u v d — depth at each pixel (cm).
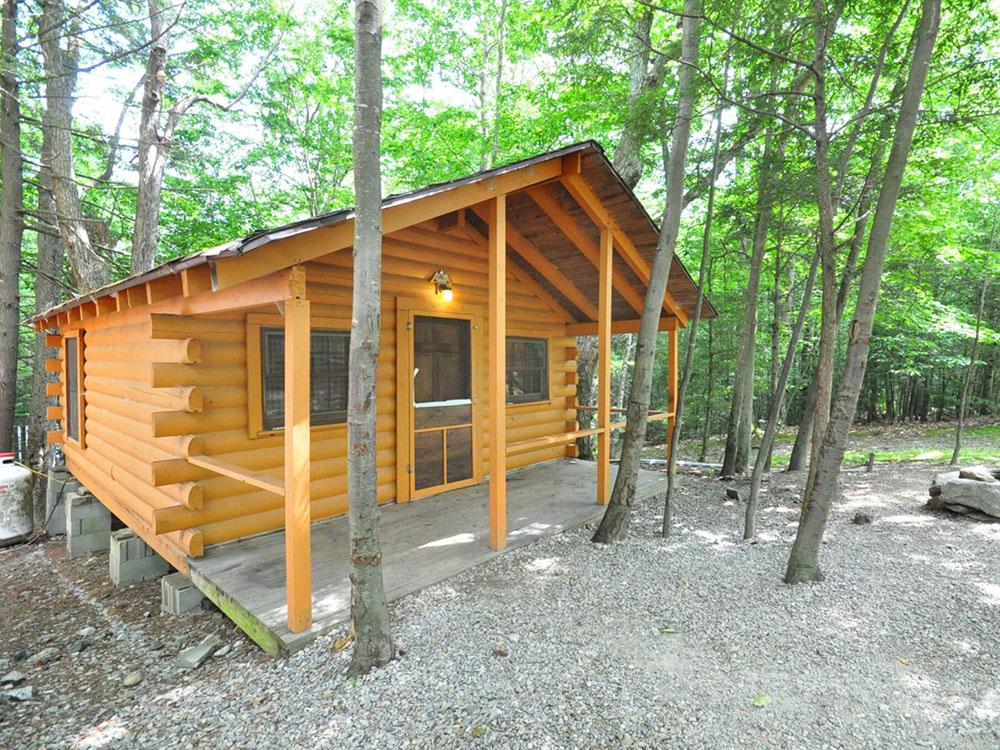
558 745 197
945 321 893
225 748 207
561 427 729
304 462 266
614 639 273
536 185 453
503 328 384
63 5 689
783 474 721
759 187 519
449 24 1046
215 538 380
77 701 265
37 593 456
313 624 274
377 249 237
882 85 559
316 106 1205
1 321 700
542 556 388
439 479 538
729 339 1075
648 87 725
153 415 343
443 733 206
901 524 472
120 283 338
